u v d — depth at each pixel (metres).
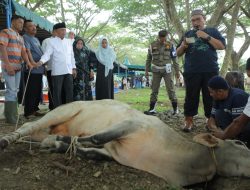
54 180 2.00
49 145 2.31
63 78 3.85
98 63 4.68
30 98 3.82
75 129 2.46
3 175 2.03
